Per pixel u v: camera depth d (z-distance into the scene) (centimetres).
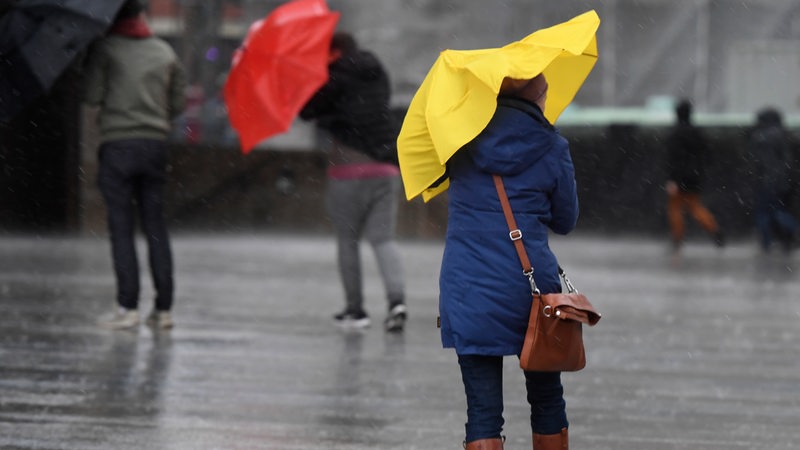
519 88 1296
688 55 9838
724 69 9769
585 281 3928
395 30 10325
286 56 2508
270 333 2548
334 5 10344
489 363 1291
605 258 4934
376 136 2556
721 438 1688
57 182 5006
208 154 5859
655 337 2675
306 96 2495
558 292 1306
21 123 4922
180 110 2528
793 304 3409
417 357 2295
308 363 2198
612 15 9962
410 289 3494
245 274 3784
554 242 5797
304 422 1725
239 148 5891
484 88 1259
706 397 1988
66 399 1833
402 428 1702
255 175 5903
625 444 1638
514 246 1273
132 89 2442
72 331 2483
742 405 1927
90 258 4084
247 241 5259
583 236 6159
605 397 1970
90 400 1830
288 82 2506
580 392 2008
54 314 2722
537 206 1288
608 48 9950
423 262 4472
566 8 10225
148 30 2478
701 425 1770
